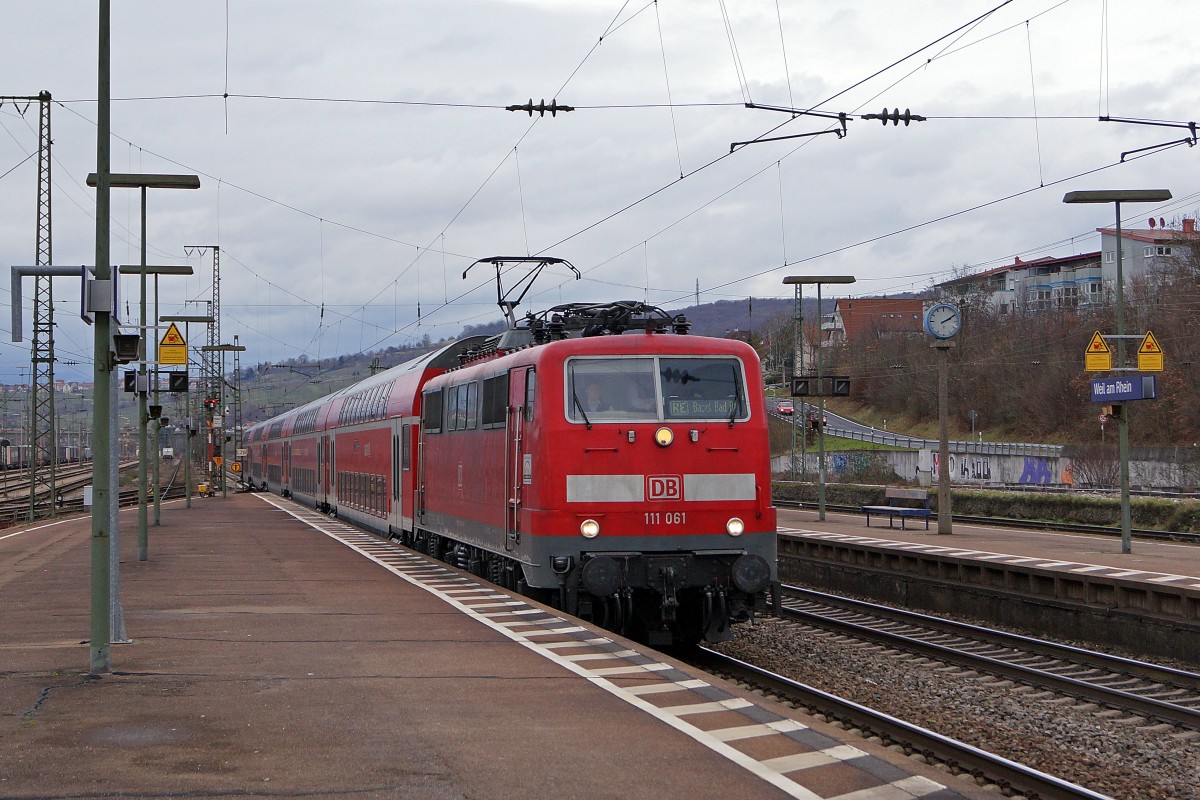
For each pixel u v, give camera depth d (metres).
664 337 15.12
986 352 78.31
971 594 21.47
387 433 29.56
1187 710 12.49
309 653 12.21
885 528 32.31
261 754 8.12
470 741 8.50
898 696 13.73
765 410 15.11
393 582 19.08
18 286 11.62
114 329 11.35
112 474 12.86
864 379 93.81
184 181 25.41
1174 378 59.09
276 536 30.98
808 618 19.69
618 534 14.44
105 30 11.31
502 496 16.81
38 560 24.34
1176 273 62.03
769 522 14.88
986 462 60.94
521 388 15.75
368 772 7.68
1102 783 10.21
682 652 16.08
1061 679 14.21
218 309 67.06
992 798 7.20
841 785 7.42
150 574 20.64
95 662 11.02
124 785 7.33
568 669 11.30
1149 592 17.53
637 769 7.76
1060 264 110.75
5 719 9.16
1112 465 51.66
